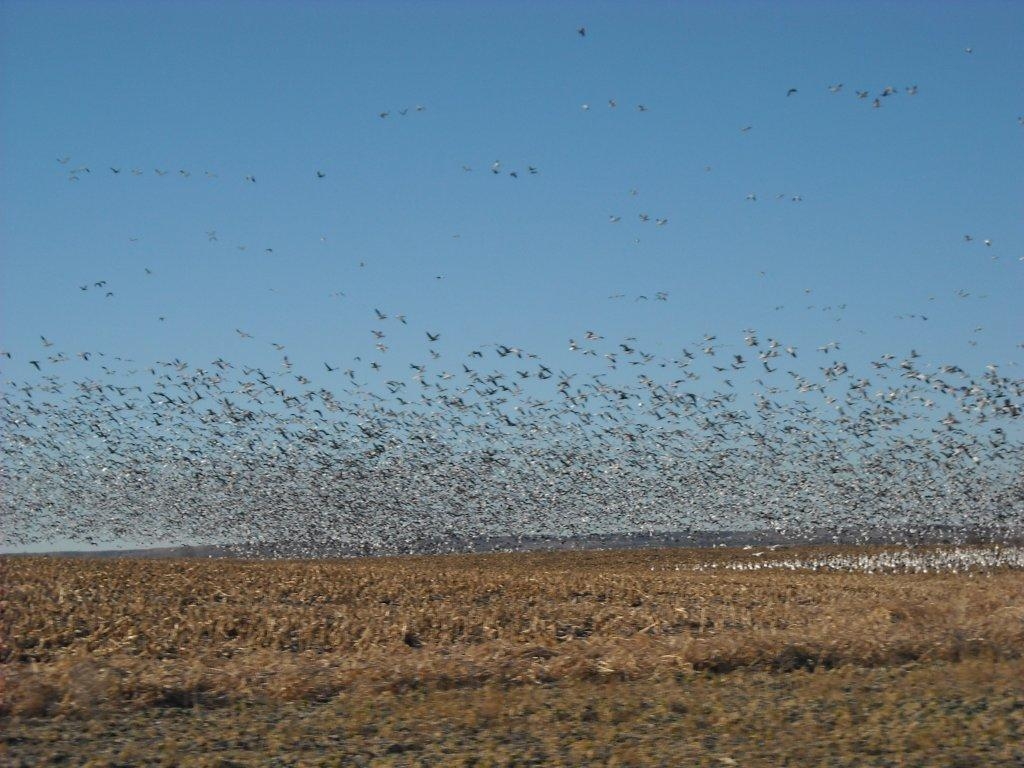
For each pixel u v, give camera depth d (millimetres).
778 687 16969
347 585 39156
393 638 24969
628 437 46094
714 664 19031
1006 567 58312
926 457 48312
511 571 61938
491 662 18531
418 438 46469
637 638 20719
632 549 95188
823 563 67250
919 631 21688
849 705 15086
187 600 34031
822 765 11539
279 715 15102
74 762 12227
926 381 34156
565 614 31094
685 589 41688
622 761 11867
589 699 15883
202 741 13219
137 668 17859
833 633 21391
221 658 21391
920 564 61656
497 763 11859
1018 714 14062
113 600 32375
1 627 23562
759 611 32031
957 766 11492
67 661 18109
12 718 14852
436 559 81938
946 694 15688
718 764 11750
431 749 12695
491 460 52688
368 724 14188
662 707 15086
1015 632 21438
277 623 26484
